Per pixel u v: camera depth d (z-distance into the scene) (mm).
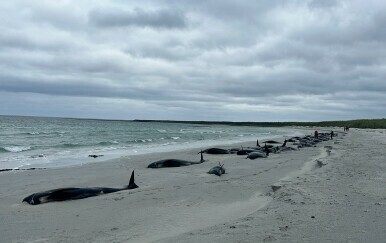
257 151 26062
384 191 10062
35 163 21047
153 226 7672
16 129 67250
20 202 10555
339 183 11383
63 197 10836
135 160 22109
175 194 11102
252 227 6930
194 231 6984
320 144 36625
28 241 6812
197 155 25984
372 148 26422
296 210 8070
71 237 6996
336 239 5961
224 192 11328
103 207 9641
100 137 51844
